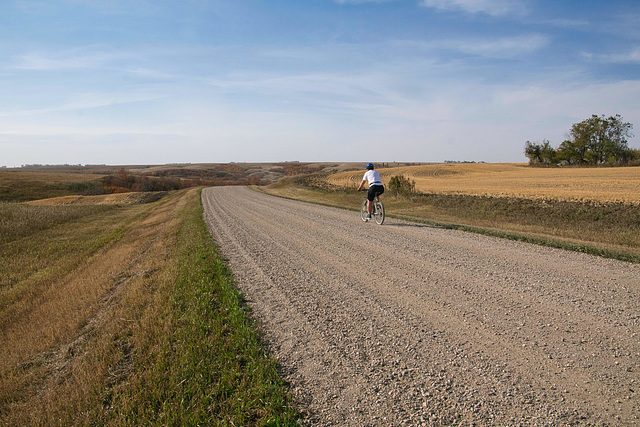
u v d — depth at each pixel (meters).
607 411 2.64
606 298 4.73
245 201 28.73
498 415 2.71
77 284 9.19
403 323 4.42
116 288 7.87
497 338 3.86
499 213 16.91
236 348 3.95
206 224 15.59
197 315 4.85
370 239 9.95
